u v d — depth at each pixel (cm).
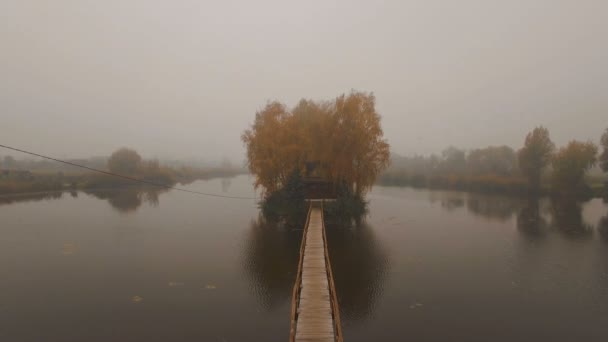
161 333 1472
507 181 6259
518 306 1728
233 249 2634
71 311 1648
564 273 2156
